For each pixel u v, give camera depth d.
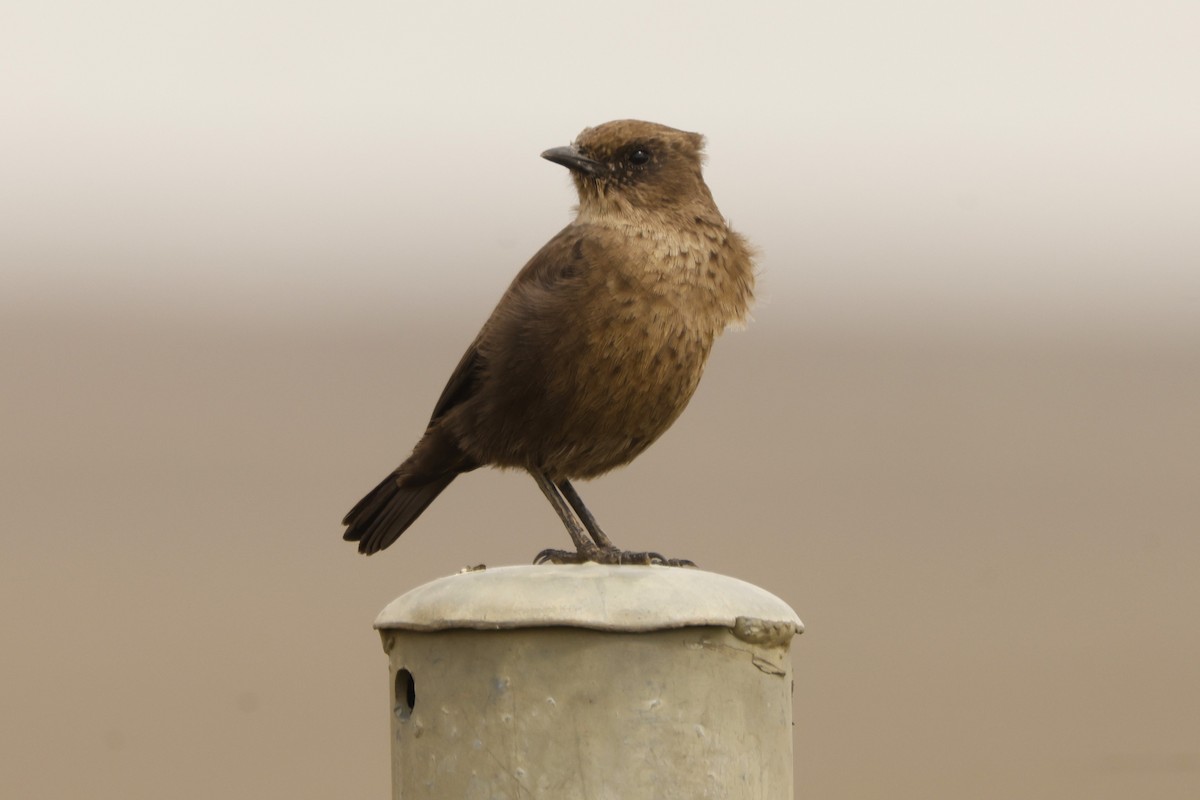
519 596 4.65
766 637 4.71
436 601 4.73
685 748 4.62
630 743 4.59
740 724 4.70
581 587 4.66
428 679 4.74
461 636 4.68
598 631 4.59
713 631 4.67
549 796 4.59
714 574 4.89
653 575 4.75
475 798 4.64
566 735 4.60
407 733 4.82
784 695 4.84
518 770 4.61
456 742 4.68
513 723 4.62
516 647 4.63
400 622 4.77
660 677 4.62
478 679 4.66
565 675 4.61
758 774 4.73
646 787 4.59
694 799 4.62
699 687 4.64
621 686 4.60
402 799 4.85
